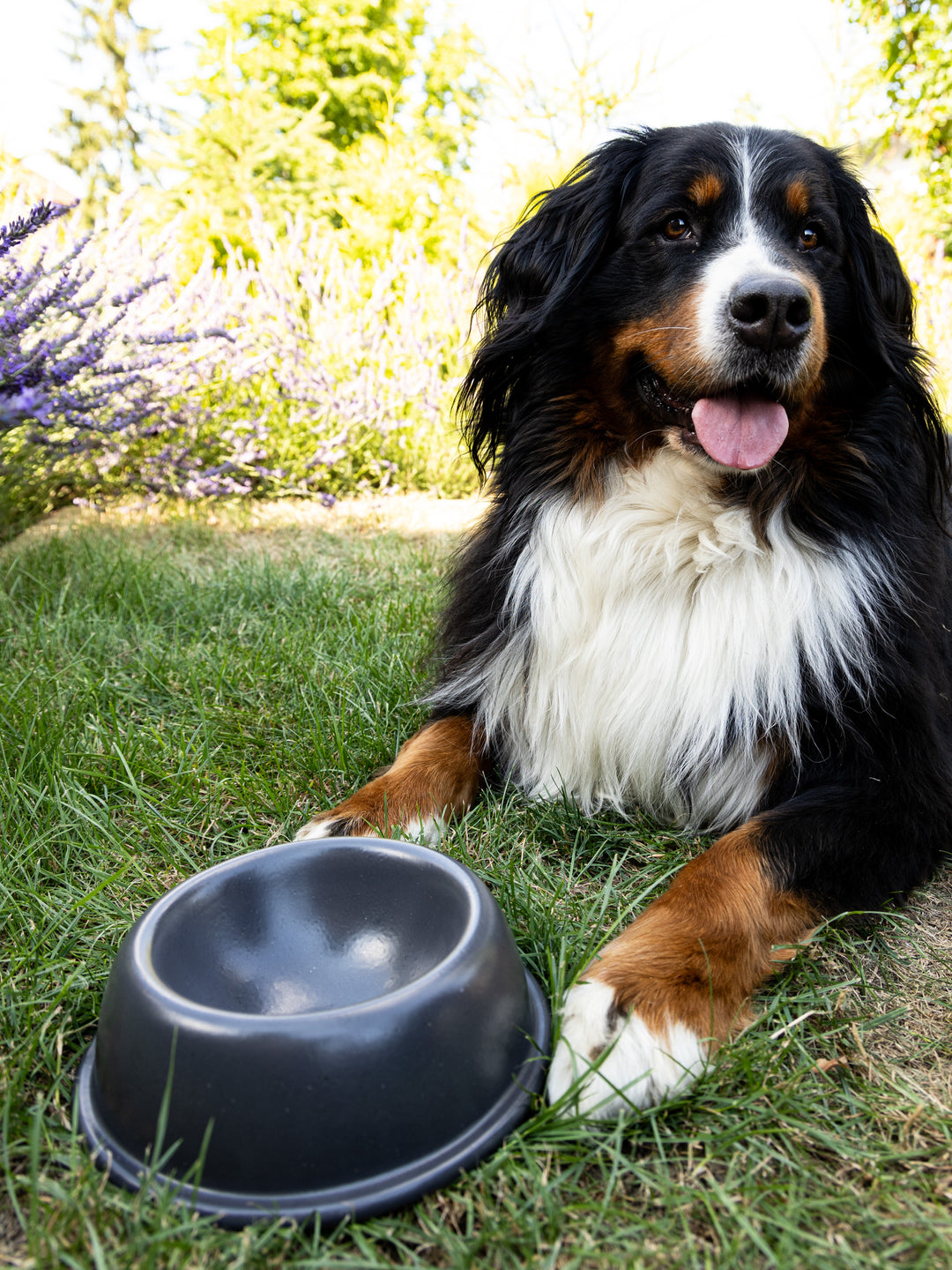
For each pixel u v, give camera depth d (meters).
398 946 0.52
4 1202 0.44
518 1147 0.45
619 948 0.53
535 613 0.76
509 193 2.84
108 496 1.71
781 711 0.68
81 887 0.63
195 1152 0.43
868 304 0.75
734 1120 0.47
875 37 2.92
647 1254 0.42
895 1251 0.42
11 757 0.75
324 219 3.70
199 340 1.53
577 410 0.76
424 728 0.79
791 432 0.71
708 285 0.69
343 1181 0.43
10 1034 0.52
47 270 1.23
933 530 0.78
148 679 0.94
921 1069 0.51
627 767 0.74
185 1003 0.44
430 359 2.06
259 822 0.71
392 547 1.48
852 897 0.60
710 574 0.72
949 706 0.75
